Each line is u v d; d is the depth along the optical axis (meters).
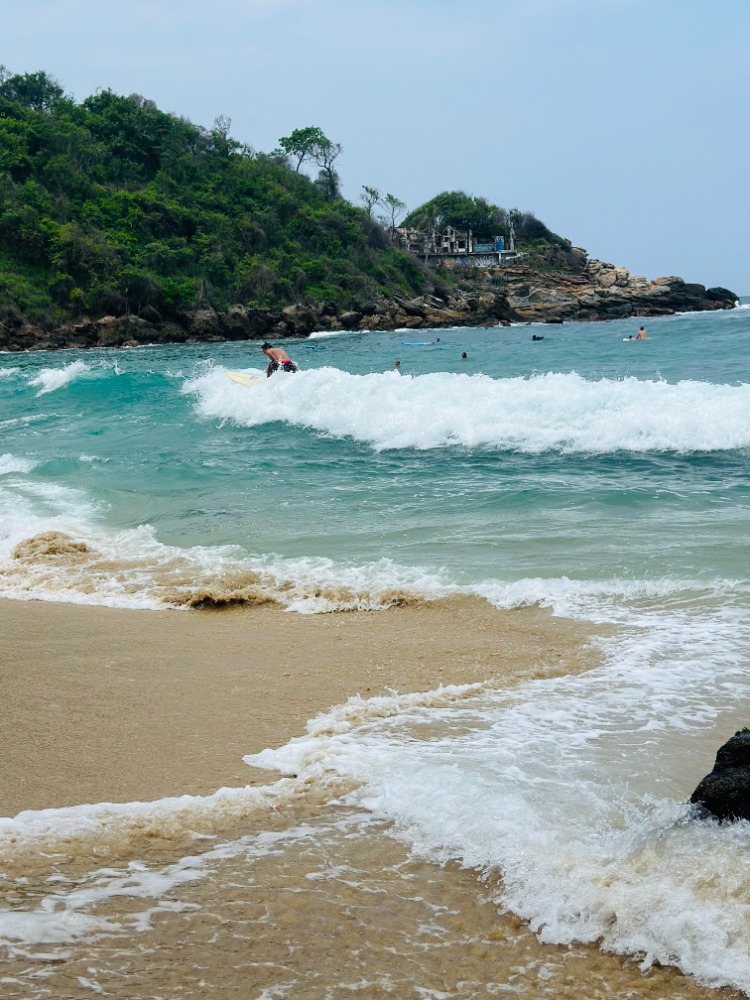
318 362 40.25
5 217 83.12
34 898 3.90
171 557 10.31
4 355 69.50
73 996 3.25
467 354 41.94
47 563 10.37
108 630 8.04
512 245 131.00
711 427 14.52
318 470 14.64
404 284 104.00
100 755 5.49
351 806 4.73
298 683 6.67
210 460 15.81
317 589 8.88
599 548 9.67
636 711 5.88
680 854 4.02
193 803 4.79
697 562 8.96
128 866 4.18
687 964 3.45
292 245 99.75
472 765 5.14
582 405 15.91
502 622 7.86
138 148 103.00
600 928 3.67
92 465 15.83
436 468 14.30
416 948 3.58
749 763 4.36
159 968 3.43
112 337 80.06
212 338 83.81
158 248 88.25
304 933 3.66
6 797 4.95
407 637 7.63
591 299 110.56
